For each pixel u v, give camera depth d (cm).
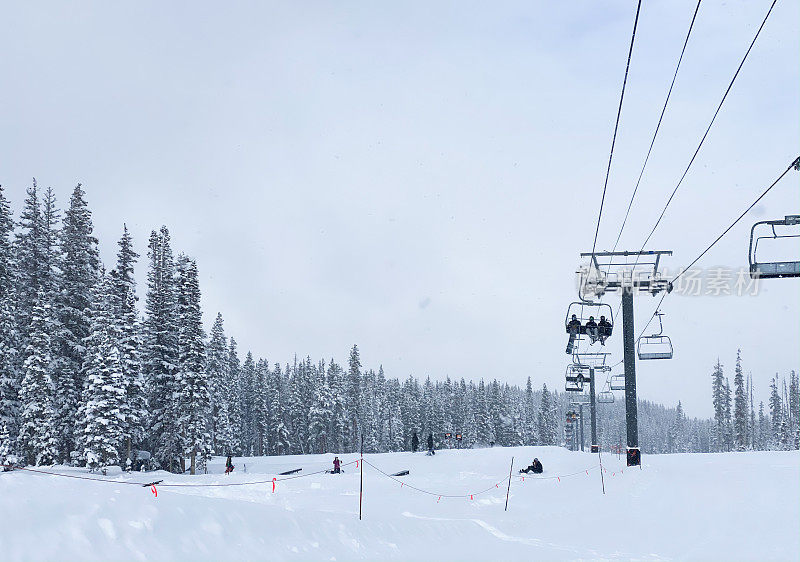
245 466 5391
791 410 12500
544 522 1705
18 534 707
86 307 4947
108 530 785
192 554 824
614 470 3031
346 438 10119
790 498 1744
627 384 3069
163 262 5825
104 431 4122
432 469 4272
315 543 1041
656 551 1253
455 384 13875
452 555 1205
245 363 10838
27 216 5053
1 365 4309
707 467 2808
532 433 13812
